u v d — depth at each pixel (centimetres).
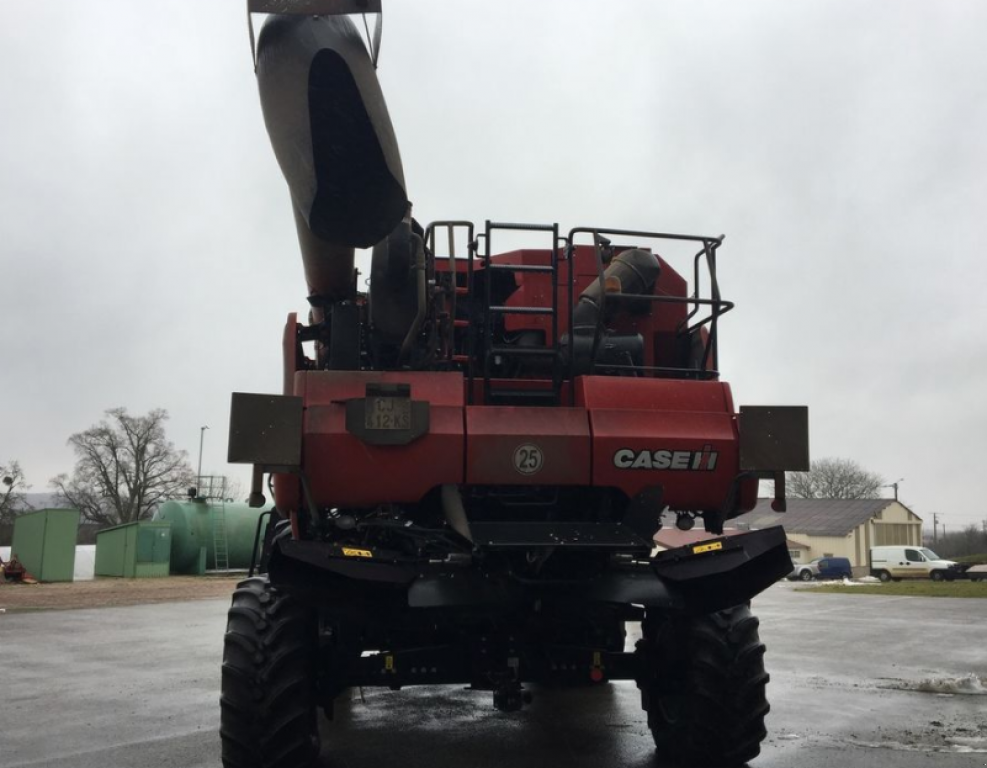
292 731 477
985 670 1014
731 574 480
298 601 489
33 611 1991
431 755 591
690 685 515
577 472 495
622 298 566
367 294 587
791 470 507
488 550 449
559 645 512
